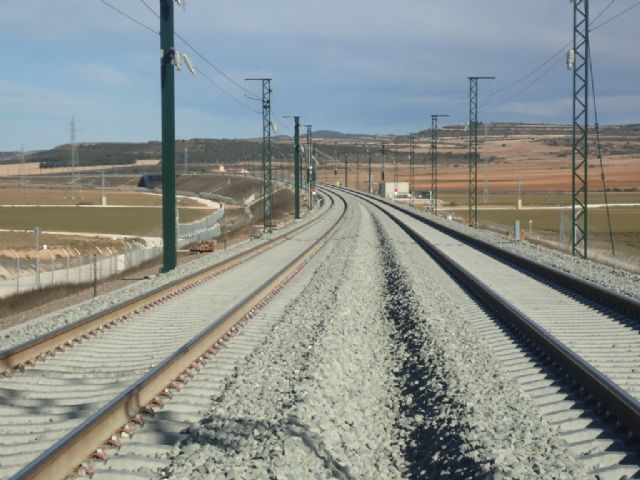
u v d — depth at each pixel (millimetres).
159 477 7285
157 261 41312
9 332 15969
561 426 8891
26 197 159500
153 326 16203
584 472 7195
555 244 46875
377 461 8578
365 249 37656
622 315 16906
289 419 8742
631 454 7812
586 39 36750
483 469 7207
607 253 43219
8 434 8680
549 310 18125
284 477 7047
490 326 15703
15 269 42750
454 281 24516
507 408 9445
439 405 9938
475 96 65188
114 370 12086
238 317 16250
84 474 7246
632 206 110625
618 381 10945
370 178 151125
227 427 8719
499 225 70125
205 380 11164
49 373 11781
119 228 81938
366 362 13070
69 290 29891
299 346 13188
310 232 54188
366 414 10180
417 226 59812
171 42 27188
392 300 20438
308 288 22438
